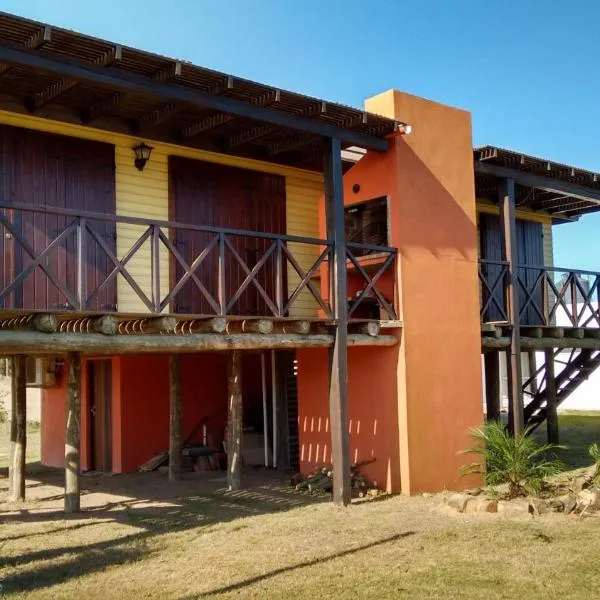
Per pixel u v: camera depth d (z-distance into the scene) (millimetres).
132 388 10617
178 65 6266
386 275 8852
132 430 10555
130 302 8070
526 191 11602
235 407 8977
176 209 8523
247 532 6559
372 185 8875
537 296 12961
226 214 9008
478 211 12164
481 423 9086
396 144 8609
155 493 8766
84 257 6133
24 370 8742
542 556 5699
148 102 7461
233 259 9039
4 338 5855
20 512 7715
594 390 20781
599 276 11438
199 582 5152
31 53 5891
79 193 7723
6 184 7215
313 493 8523
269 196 9500
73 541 6273
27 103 7309
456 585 5062
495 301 9812
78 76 6125
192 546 6094
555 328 10570
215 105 6977
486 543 6070
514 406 9789
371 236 9305
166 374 11023
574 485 8008
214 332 7102
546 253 13508
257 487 9062
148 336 6621
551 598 4816
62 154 7645
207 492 8766
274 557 5738
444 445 8688
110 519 7188
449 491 8570
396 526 6723
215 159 8984
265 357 11172
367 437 8789
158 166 8461
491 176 10141
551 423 12289
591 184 10977
